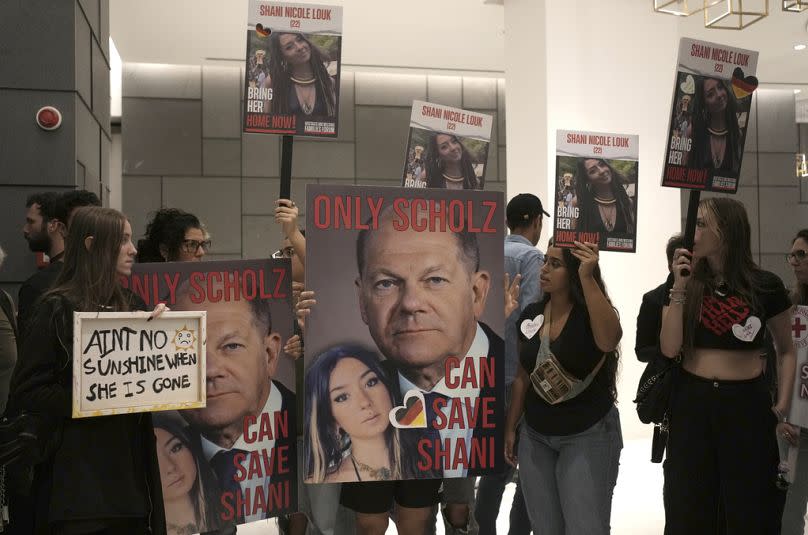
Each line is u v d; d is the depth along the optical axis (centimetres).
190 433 307
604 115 768
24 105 489
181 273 308
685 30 912
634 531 511
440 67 1095
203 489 308
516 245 419
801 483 386
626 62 775
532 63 770
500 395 311
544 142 752
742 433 324
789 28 909
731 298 329
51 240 377
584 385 325
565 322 332
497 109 1187
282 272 318
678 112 330
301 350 326
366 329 301
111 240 267
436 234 306
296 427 319
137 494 264
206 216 1123
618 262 777
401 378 304
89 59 546
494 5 839
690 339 330
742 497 324
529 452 336
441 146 387
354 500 321
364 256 301
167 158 1114
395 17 877
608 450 327
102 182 600
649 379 344
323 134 315
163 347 267
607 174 332
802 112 1289
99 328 256
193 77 1120
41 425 251
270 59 312
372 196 302
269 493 315
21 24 489
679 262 329
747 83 339
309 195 297
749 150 1272
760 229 1274
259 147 1134
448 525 358
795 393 379
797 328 382
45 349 257
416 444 304
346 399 299
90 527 258
